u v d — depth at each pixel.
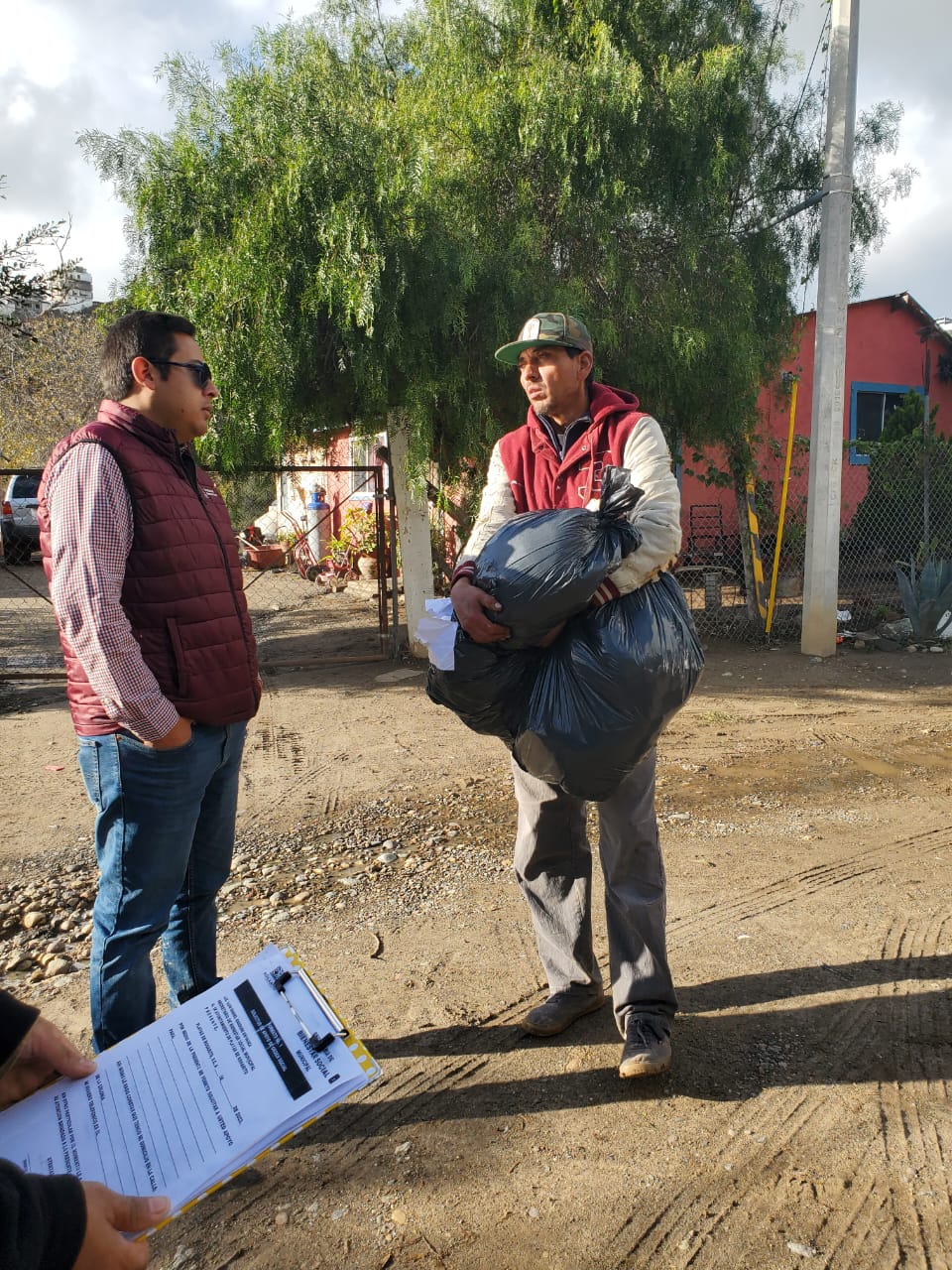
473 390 7.38
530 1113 2.46
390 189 6.60
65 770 5.52
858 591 11.55
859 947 3.26
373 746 5.88
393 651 8.39
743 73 7.99
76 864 4.19
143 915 2.36
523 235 7.22
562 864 2.76
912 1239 2.01
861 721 6.34
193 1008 1.49
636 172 7.67
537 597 2.13
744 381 8.03
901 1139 2.32
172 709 2.23
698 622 9.50
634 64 7.36
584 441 2.48
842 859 4.01
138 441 2.35
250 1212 2.16
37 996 3.10
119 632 2.15
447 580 10.37
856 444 12.57
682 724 6.31
